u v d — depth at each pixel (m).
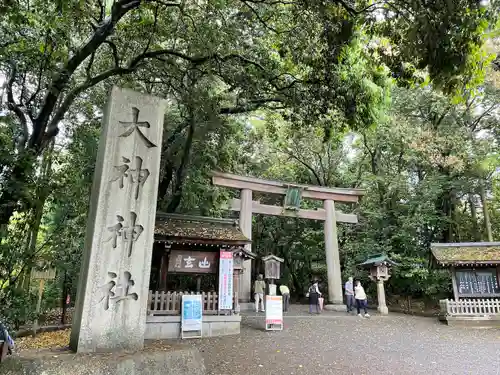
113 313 4.86
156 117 5.77
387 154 21.45
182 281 17.70
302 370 6.50
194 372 4.80
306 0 6.81
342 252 22.39
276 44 9.92
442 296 18.06
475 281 13.45
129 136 5.50
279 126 19.03
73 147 12.03
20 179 6.00
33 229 6.48
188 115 14.34
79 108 12.70
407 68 6.94
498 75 15.12
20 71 8.36
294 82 10.48
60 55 8.11
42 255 6.41
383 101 11.29
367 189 21.34
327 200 17.98
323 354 7.79
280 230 25.41
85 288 4.79
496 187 20.45
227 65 10.05
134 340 4.93
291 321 12.55
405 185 18.70
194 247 10.67
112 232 5.09
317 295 15.59
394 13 5.91
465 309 12.91
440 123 19.47
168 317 9.51
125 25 9.64
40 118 7.84
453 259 13.53
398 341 9.46
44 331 11.41
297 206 17.36
